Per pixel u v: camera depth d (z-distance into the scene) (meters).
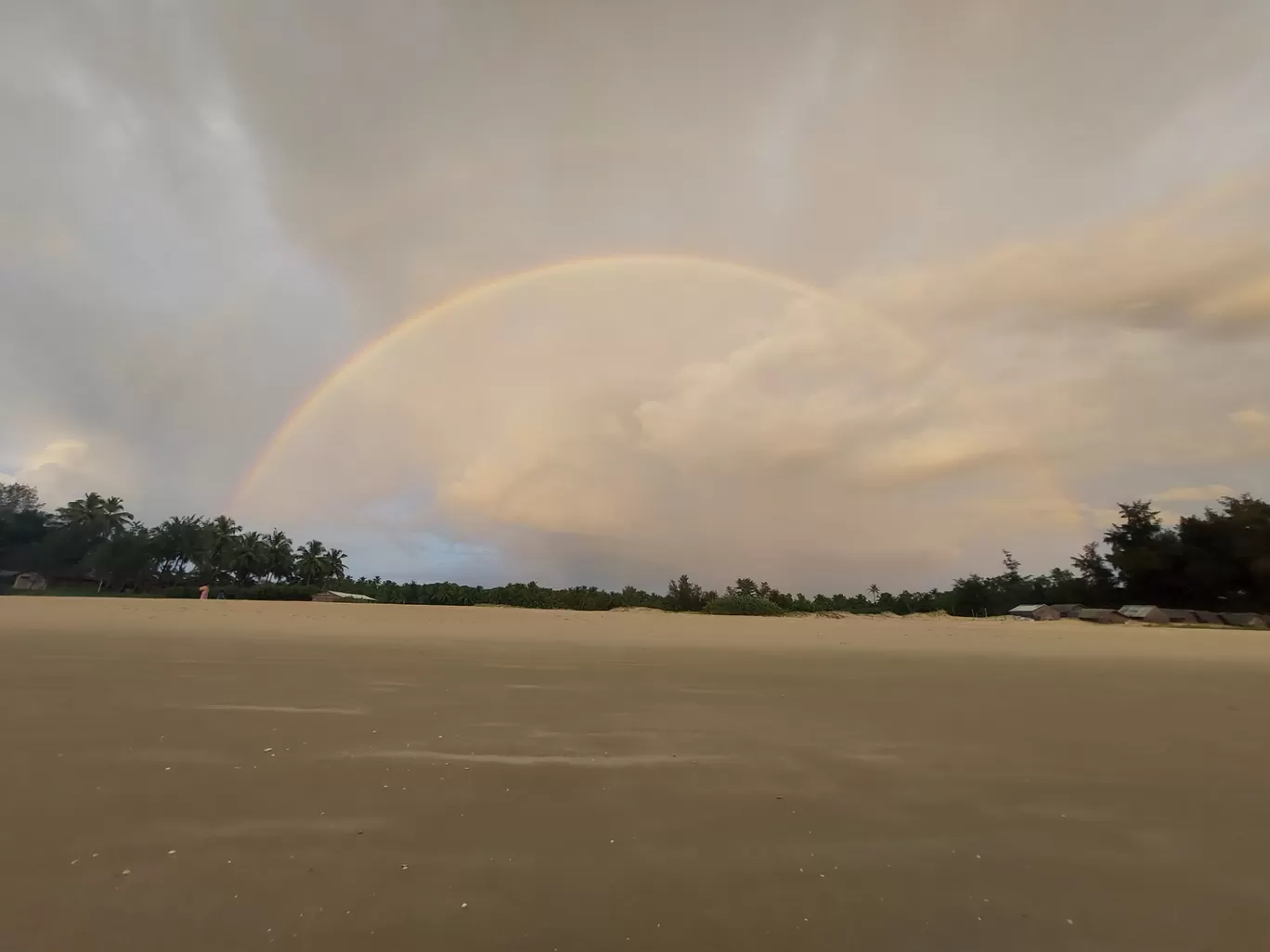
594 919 3.51
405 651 14.38
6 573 102.19
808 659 15.46
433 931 3.34
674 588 71.31
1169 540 73.12
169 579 112.00
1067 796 5.66
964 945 3.37
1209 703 10.20
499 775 5.83
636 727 7.74
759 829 4.80
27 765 5.61
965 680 12.30
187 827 4.52
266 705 8.23
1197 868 4.32
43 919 3.33
